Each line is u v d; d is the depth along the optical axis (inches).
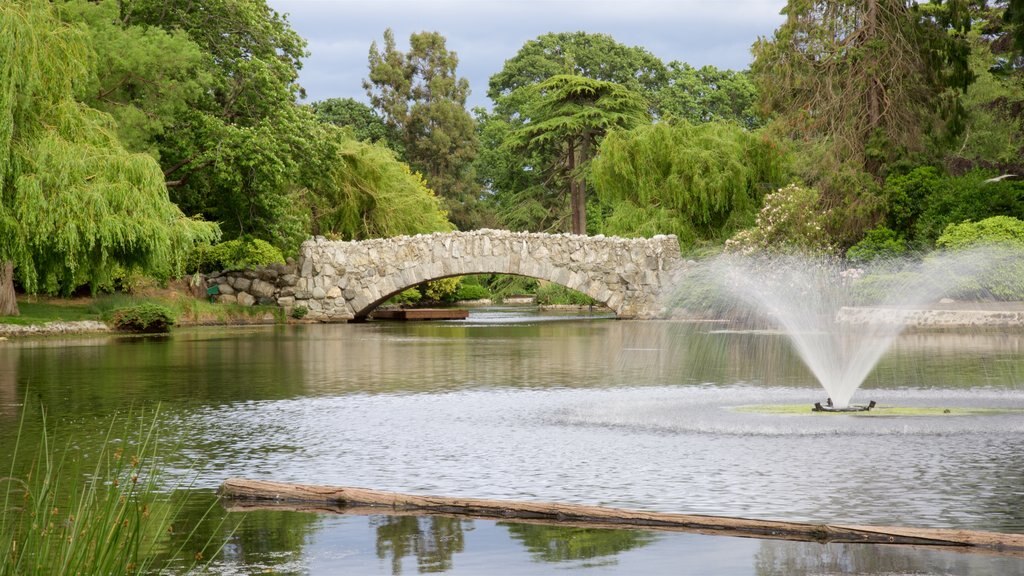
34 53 1128.8
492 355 1048.2
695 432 509.4
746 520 318.3
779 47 1764.3
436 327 1653.5
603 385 743.1
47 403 643.5
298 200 2095.2
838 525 309.0
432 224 2330.2
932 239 1547.7
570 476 402.0
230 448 473.4
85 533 229.1
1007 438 479.5
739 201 1934.1
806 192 1663.4
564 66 3476.9
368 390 717.3
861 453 444.1
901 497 358.3
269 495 365.4
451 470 417.1
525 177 3521.2
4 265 1445.6
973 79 1729.8
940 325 1337.4
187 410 610.2
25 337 1370.6
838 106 1702.8
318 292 1876.2
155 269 1376.7
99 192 1200.8
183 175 1760.6
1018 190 1545.3
